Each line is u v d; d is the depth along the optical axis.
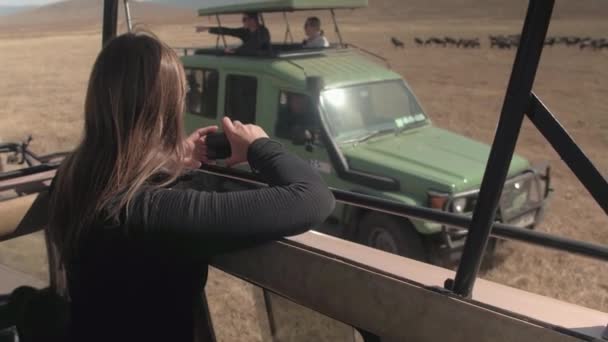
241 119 6.03
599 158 8.78
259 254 1.36
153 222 1.14
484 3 54.56
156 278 1.20
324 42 7.10
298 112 5.33
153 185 1.20
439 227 4.28
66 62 27.58
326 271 1.23
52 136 11.70
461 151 5.05
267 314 1.49
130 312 1.21
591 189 0.95
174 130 1.25
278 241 1.33
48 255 1.82
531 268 4.97
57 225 1.27
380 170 4.75
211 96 6.36
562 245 1.19
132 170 1.18
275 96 5.57
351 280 1.19
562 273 4.86
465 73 20.08
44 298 1.81
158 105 1.20
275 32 21.64
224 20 12.07
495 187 1.01
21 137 11.58
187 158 1.61
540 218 4.99
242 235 1.16
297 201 1.21
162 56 1.21
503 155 1.00
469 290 1.06
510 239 1.27
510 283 4.73
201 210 1.15
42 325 1.74
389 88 5.78
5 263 1.75
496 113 12.52
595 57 23.92
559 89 15.90
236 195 1.19
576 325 0.98
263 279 1.36
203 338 1.69
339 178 5.00
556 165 8.30
